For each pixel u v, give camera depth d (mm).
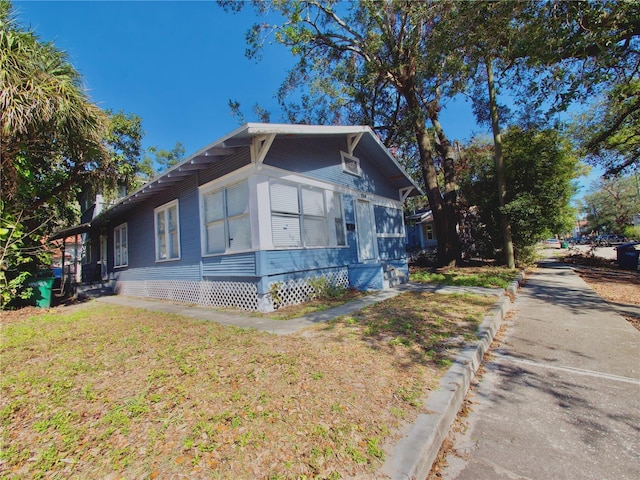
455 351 3762
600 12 7098
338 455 1977
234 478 1808
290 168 7648
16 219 7582
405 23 12852
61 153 8555
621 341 4367
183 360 3650
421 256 18453
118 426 2361
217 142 6230
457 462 2125
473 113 15539
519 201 12477
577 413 2680
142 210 11344
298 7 13211
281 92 16656
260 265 6641
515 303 7117
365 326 4926
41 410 2664
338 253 9062
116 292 13078
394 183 13156
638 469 2004
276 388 2871
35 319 6543
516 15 7902
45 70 7258
